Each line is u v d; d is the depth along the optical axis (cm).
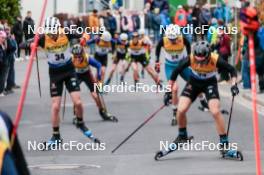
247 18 2080
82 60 4366
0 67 5869
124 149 3497
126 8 12650
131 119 4556
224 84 6525
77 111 3569
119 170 2978
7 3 8781
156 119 4541
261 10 5644
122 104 5331
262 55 5559
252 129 4059
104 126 4272
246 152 3362
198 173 2859
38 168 3045
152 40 10500
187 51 4438
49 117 4750
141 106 5200
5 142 1185
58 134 3572
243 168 2945
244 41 5850
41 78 7488
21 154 1255
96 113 4872
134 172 2925
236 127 4131
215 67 3156
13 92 6278
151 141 3706
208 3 10462
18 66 8806
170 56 4416
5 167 1163
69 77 3566
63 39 3484
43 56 10106
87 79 4453
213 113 3167
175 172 2897
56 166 3095
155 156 3198
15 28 8981
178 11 9762
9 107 5278
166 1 10806
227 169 2930
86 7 11575
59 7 11556
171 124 4288
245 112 4838
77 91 3562
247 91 5850
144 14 10481
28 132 4097
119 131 4056
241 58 6325
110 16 10156
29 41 3909
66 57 3519
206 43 3144
